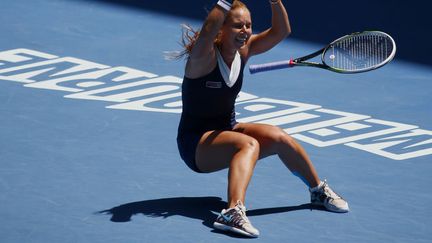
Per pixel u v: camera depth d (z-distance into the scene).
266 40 21.55
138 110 28.28
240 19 20.17
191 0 40.00
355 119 28.20
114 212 21.23
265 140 21.20
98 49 34.00
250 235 20.11
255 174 23.84
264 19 37.78
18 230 20.12
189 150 21.12
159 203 21.86
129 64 32.59
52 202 21.67
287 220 21.22
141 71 31.95
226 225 20.27
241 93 30.20
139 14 38.09
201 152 20.94
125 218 20.92
